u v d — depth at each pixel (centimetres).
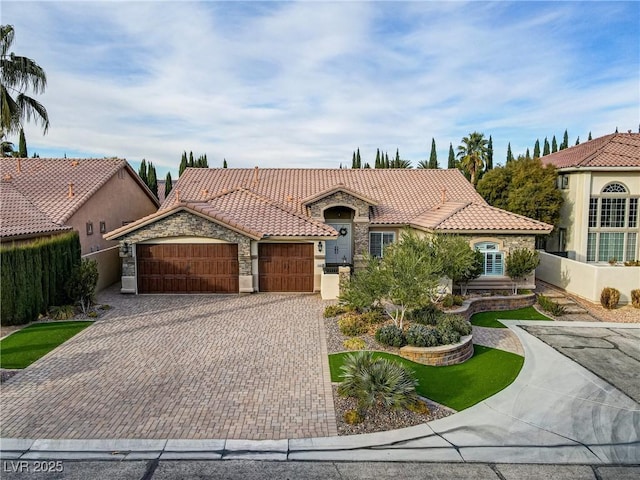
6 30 2492
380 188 3247
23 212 2230
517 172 3303
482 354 1588
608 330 1892
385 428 1069
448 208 2662
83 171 2864
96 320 1875
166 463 921
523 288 2398
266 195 3111
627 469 931
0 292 1711
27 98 2662
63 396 1186
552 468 931
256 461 933
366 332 1684
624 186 3125
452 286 2309
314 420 1088
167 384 1266
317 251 2417
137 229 2327
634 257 3178
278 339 1644
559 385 1333
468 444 1012
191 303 2173
